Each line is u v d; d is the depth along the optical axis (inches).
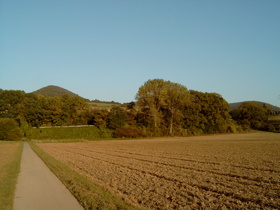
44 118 3351.4
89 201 427.2
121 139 2997.0
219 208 400.5
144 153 1366.9
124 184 571.8
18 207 406.9
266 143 1913.1
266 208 396.8
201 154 1237.1
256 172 700.7
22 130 3043.8
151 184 570.9
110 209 383.9
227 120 3929.6
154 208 400.5
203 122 3634.4
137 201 440.5
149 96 3198.8
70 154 1364.4
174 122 3449.8
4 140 2822.3
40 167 870.4
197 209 397.1
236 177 641.6
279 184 554.3
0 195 478.9
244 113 4512.8
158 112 3260.3
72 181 596.4
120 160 1057.5
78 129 3208.7
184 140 2554.1
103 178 644.1
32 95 4384.8
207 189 525.0
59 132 3100.4
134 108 3395.7
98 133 3235.7
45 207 404.5
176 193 490.6
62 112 3565.5
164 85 3203.7
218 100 3735.2
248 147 1592.0
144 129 3228.3
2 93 3806.6
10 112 3624.5
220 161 952.3
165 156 1188.5
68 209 392.5
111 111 3358.8
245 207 404.5
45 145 2194.9
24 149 1770.4
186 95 3223.4
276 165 821.9
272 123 4318.4
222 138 2741.1
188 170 761.0
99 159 1106.1
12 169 815.1
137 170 779.4
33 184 584.1
